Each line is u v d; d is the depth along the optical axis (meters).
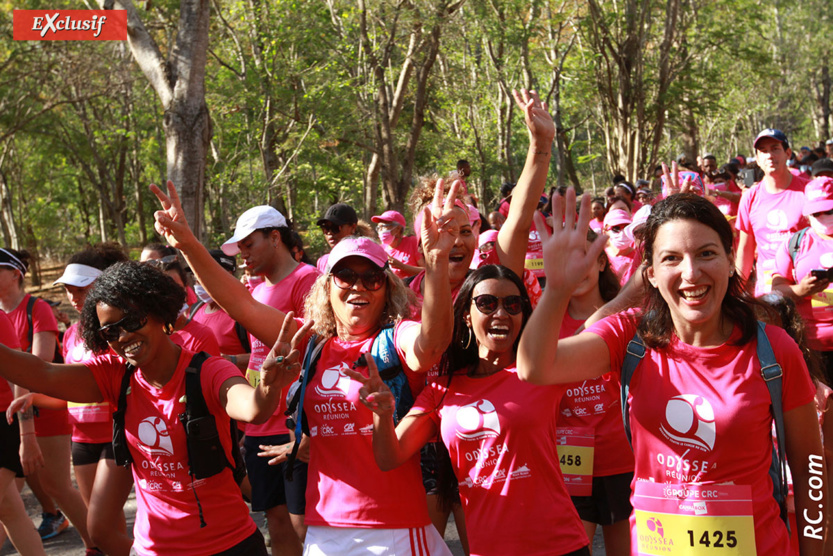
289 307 4.93
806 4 47.41
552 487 3.08
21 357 3.26
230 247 5.41
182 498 3.17
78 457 5.06
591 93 28.38
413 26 19.14
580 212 2.38
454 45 23.00
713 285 2.38
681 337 2.50
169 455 3.15
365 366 3.22
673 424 2.45
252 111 20.64
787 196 6.04
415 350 3.09
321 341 3.41
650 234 2.47
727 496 2.40
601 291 4.27
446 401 3.20
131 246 40.66
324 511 3.25
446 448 3.27
